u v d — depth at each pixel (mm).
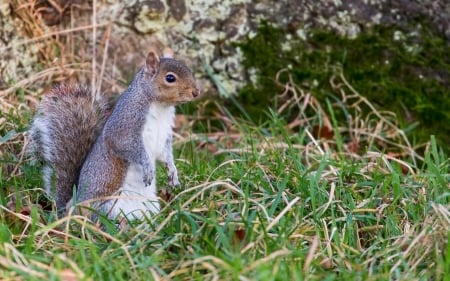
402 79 13000
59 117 9906
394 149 12398
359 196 9562
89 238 8305
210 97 13000
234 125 12539
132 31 12992
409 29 13062
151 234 8227
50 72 12344
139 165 9211
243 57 13023
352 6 13016
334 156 11367
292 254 7695
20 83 11977
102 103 10180
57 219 8953
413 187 9695
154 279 7371
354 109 12859
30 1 12648
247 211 8555
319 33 13039
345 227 8742
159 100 9211
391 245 8320
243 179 9680
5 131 10906
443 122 12805
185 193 9633
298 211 8758
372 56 13016
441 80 12969
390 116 12859
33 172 10078
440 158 11445
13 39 12555
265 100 13000
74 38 12930
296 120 12664
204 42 13023
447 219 8156
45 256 7910
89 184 9320
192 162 10555
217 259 7363
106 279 7430
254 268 7293
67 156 9773
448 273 7516
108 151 9250
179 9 12984
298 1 13023
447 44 13031
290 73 13016
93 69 12461
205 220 8203
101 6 12922
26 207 9312
